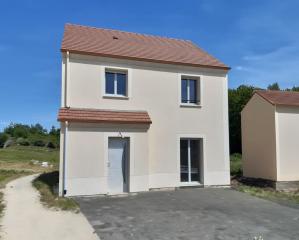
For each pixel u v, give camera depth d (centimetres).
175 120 1778
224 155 1862
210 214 1188
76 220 1098
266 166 2036
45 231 988
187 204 1349
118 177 1608
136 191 1606
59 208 1259
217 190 1708
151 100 1739
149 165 1705
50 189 1648
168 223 1070
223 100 1892
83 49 1634
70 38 1789
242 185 2044
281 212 1236
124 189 1612
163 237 936
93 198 1478
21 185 1845
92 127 1545
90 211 1222
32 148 6244
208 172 1820
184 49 2091
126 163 1623
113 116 1591
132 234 959
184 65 1814
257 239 923
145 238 926
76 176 1505
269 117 2023
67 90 1579
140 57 1722
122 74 1722
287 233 983
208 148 1833
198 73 1850
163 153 1739
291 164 1981
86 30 2047
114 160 1606
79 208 1267
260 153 2095
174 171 1750
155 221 1091
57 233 970
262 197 1527
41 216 1148
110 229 1004
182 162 1800
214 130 1856
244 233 980
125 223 1067
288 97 2098
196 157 1839
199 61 1880
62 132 1505
